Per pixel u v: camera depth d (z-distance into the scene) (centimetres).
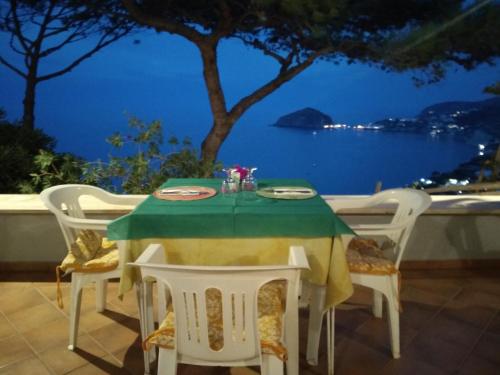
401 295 255
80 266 186
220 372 178
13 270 284
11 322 220
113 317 225
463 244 292
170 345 130
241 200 185
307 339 197
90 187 231
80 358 189
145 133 375
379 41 406
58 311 232
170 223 161
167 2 459
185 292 121
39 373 179
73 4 516
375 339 206
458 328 217
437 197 315
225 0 443
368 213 280
